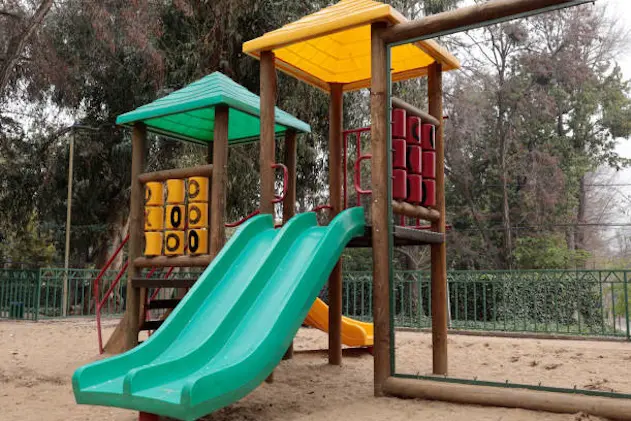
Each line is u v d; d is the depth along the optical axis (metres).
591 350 8.25
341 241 4.86
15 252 26.70
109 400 3.46
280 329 3.95
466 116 25.88
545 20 23.48
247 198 16.11
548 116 24.59
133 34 14.36
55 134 18.86
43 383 5.55
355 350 8.05
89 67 17.67
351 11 5.61
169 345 4.15
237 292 4.52
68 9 16.31
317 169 16.33
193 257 6.18
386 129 5.05
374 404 4.45
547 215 24.33
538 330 11.56
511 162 25.95
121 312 15.66
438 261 5.94
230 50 15.10
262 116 5.73
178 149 16.83
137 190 6.82
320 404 4.55
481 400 4.29
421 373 6.20
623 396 3.92
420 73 6.82
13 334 10.52
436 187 6.05
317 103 14.85
